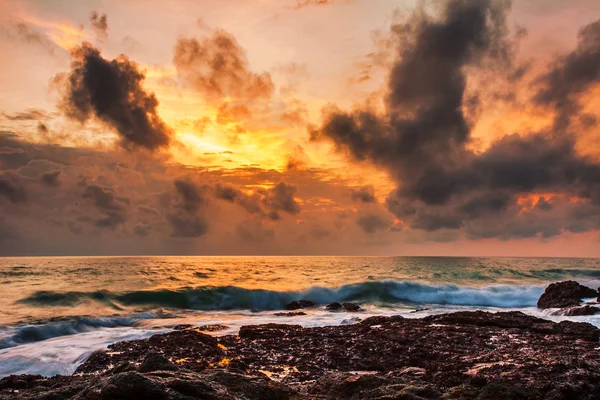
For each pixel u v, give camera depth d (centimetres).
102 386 813
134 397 765
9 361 1709
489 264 10406
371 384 988
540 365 1211
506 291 4475
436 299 4466
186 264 9919
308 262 12381
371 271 7312
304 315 3175
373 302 4338
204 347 1683
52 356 1777
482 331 1955
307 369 1404
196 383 823
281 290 4475
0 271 6625
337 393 975
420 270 7475
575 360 1291
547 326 2056
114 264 9456
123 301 3756
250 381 926
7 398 906
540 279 6028
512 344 1664
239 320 2842
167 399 765
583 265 10312
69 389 894
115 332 2364
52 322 2609
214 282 5278
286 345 1727
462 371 1238
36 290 4069
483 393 907
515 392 907
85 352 1822
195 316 3244
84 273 6253
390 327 2116
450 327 2077
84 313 3150
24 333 2330
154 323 2762
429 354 1525
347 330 2047
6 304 3447
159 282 5072
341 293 4619
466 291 4509
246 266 9225
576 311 2848
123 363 1088
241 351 1636
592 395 1020
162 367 993
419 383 989
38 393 924
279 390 918
